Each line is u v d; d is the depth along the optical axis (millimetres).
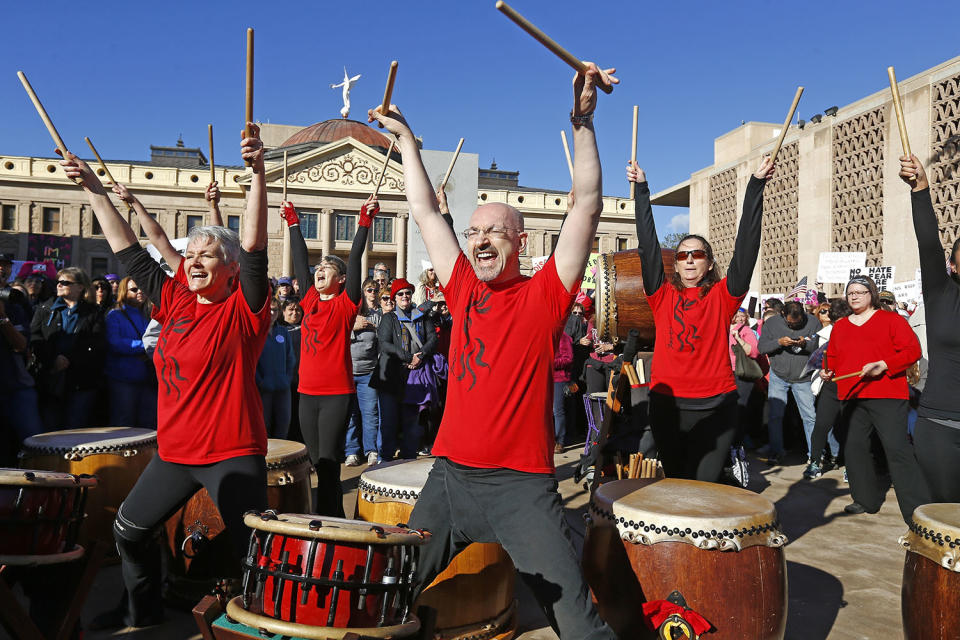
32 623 2391
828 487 6398
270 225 43656
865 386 5039
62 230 42625
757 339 8430
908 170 3301
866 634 3277
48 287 7242
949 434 3396
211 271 2777
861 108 15875
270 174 43719
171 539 3500
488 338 2234
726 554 2539
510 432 2178
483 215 2262
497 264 2246
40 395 5641
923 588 2580
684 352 3748
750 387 7875
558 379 8008
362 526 2031
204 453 2676
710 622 2516
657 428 3861
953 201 13578
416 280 10516
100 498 3836
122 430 4254
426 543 2252
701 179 22438
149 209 43938
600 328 5023
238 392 2730
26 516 2332
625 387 5145
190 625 3252
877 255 15359
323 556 1938
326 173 44625
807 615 3488
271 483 3584
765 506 2730
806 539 4789
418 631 2082
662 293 3934
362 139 53312
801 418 7652
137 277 2930
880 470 7109
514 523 2146
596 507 2859
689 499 2830
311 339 4445
